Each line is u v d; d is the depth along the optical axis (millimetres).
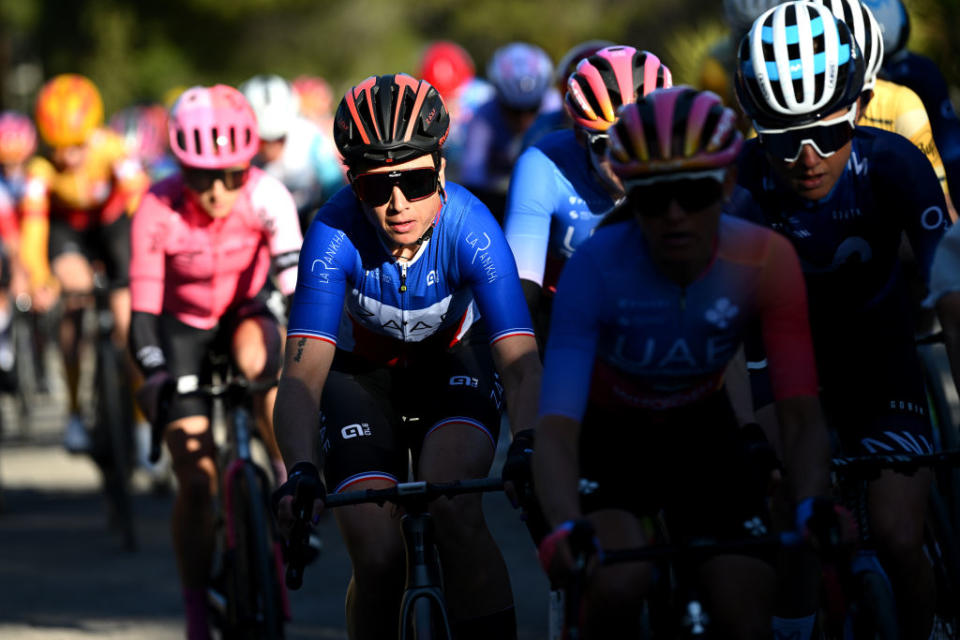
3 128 33188
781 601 10633
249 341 15078
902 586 10336
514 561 19516
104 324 22016
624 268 8719
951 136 15062
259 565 12859
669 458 9352
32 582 19281
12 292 28141
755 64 10328
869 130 10992
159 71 97500
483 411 11250
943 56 27625
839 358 11531
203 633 14398
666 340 8859
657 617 8898
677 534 9398
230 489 13594
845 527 8086
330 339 10578
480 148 27641
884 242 11250
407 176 10266
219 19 100125
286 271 15008
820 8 10375
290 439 9953
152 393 13836
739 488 9195
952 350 9273
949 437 13805
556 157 12586
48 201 24547
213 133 14320
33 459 30766
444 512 10562
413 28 113000
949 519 11742
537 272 12359
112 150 24594
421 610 9555
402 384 11633
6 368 30656
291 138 26250
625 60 11781
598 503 9250
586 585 8359
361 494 9312
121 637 16219
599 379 9234
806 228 11062
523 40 108188
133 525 21484
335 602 17656
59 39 98375
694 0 100875
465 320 11500
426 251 10844
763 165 11078
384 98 10250
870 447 11164
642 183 8242
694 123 8164
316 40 106250
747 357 11227
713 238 8602
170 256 14977
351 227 10773
